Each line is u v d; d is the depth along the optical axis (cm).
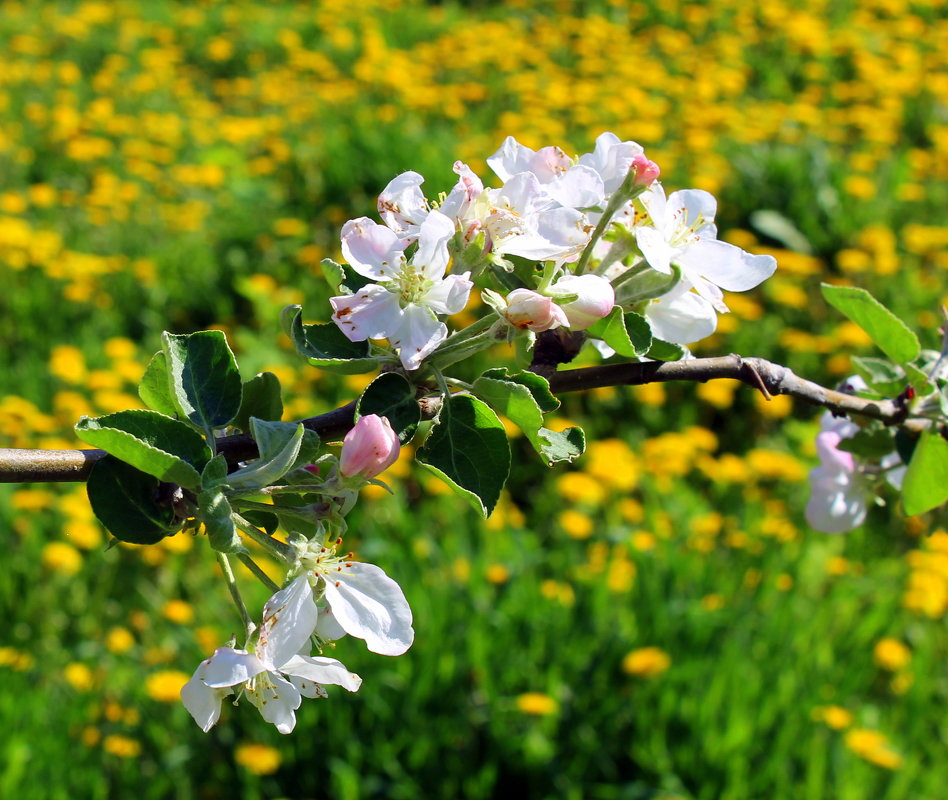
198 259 588
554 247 110
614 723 338
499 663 351
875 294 580
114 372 488
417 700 338
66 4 1028
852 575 400
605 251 123
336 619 101
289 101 797
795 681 348
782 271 580
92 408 476
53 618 379
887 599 381
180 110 793
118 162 698
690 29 953
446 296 104
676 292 124
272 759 319
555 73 840
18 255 552
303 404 475
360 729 338
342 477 101
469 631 352
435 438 107
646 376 129
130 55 912
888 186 657
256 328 573
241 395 113
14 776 301
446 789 331
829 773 330
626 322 119
